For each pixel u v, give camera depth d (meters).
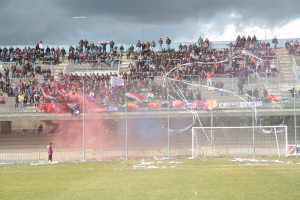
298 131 36.12
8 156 30.38
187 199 13.03
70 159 29.12
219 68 43.06
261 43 48.88
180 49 48.56
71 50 47.72
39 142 38.12
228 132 34.66
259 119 41.47
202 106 35.03
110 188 15.40
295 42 48.47
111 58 47.41
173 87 38.53
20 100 37.00
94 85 39.72
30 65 44.53
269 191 14.27
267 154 29.16
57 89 39.28
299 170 20.23
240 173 19.36
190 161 25.89
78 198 13.49
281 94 38.59
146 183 16.56
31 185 16.58
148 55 48.12
